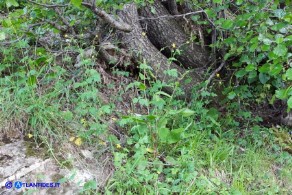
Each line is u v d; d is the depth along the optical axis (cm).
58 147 254
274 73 231
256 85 365
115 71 336
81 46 332
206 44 409
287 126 351
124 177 240
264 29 271
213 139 305
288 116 346
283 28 251
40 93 284
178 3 418
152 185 241
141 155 241
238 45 315
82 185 232
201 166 273
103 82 342
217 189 253
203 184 246
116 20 312
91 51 319
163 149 277
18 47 302
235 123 334
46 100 276
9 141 251
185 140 285
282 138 332
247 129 342
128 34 354
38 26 312
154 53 366
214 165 276
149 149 255
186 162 258
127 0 297
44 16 290
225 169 280
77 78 318
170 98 301
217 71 362
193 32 403
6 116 258
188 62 396
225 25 278
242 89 332
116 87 347
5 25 251
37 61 279
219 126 317
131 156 268
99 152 262
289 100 203
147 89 341
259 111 371
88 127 279
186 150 269
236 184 266
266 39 240
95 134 271
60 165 242
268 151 320
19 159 238
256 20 284
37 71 302
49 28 318
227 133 323
